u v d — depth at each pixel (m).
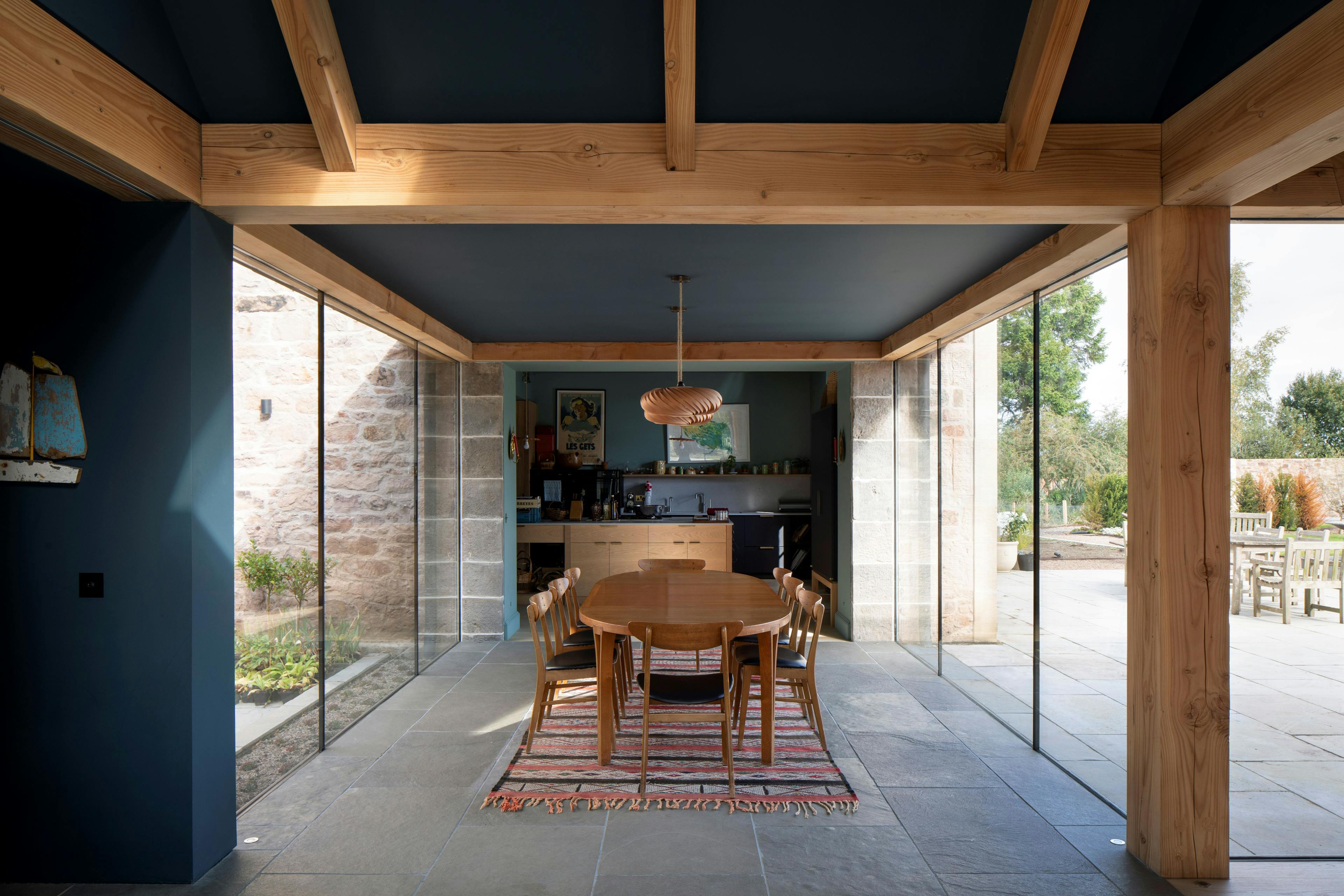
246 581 5.59
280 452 5.87
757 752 3.89
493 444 6.48
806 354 6.22
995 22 2.36
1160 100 2.53
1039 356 3.86
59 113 1.92
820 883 2.66
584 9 2.31
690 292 4.38
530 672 5.50
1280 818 3.12
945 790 3.44
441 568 6.12
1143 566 2.71
